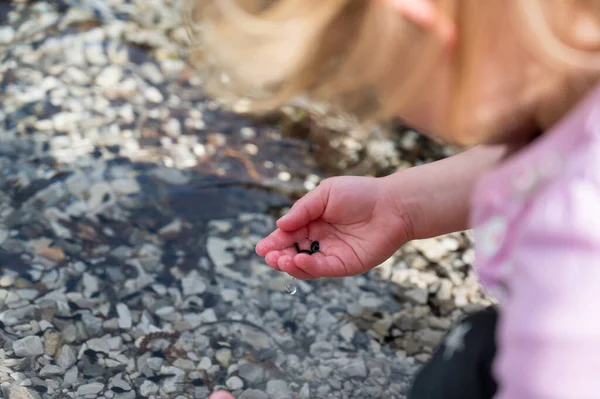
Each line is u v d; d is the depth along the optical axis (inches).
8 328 36.8
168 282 38.7
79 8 47.6
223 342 37.3
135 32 46.9
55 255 39.0
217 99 44.4
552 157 26.1
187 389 36.0
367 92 26.8
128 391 35.7
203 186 41.5
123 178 41.4
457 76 25.8
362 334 37.9
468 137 27.2
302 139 43.4
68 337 36.8
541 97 25.9
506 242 27.0
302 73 26.2
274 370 36.8
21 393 35.1
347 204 34.4
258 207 41.1
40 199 40.4
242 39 26.0
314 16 25.5
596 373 25.2
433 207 34.4
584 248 25.2
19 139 42.2
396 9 25.3
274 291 38.9
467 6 25.2
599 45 25.0
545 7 24.7
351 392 36.4
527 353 25.7
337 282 39.4
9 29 46.4
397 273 39.9
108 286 38.4
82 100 43.9
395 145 43.7
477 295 39.5
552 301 25.4
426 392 31.3
